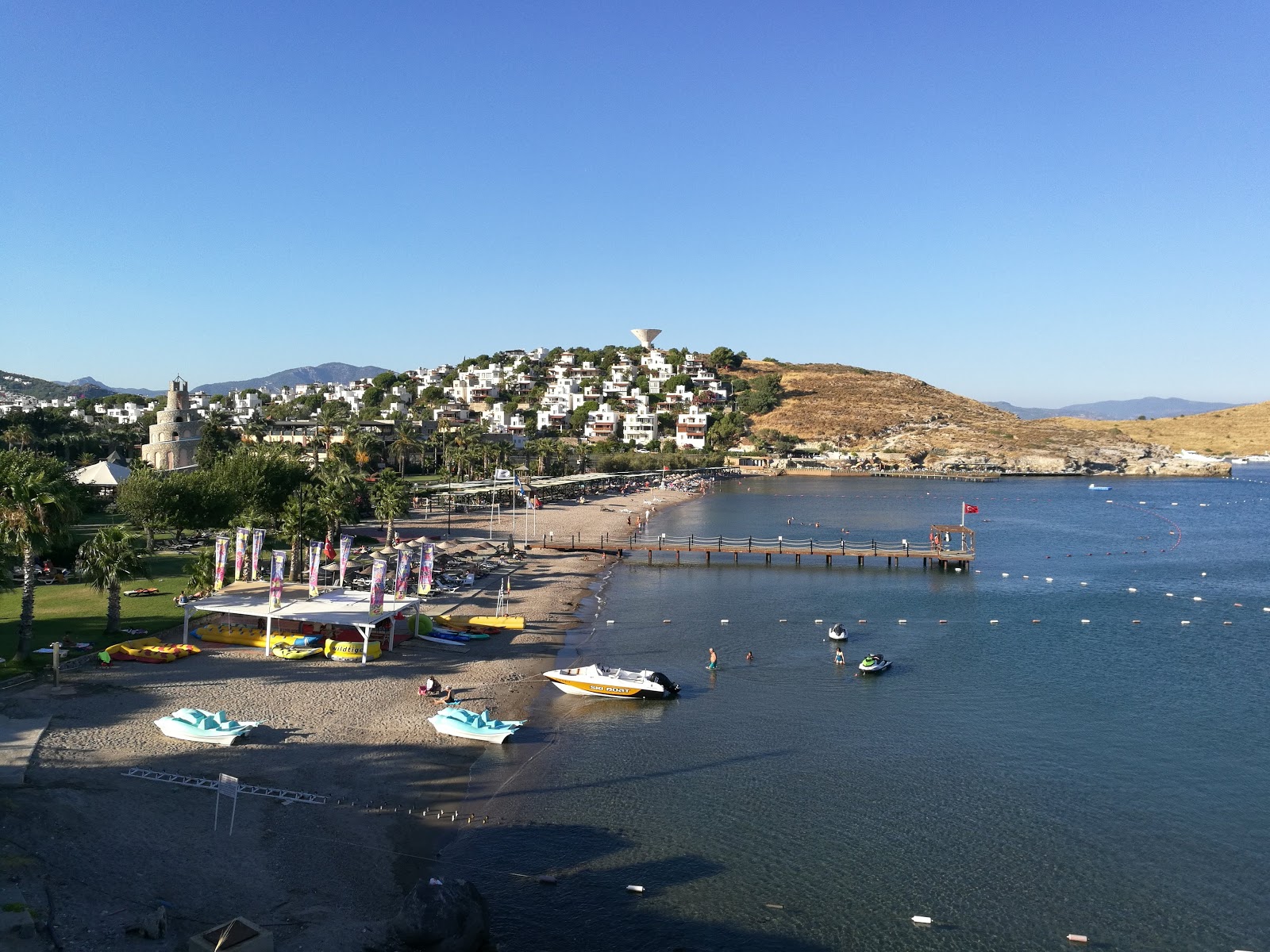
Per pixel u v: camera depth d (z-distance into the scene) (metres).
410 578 88.38
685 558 120.19
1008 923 31.52
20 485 49.59
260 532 71.19
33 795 34.81
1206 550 131.50
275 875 31.44
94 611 65.31
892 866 35.34
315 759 42.41
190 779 38.50
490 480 183.88
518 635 71.50
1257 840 38.06
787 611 85.12
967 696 58.00
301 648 59.78
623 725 51.31
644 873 34.22
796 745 48.62
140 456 195.25
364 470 184.12
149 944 25.66
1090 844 37.50
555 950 29.00
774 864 35.25
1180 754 47.94
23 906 26.12
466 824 37.72
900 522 165.50
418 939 27.52
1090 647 71.56
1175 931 31.27
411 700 52.34
